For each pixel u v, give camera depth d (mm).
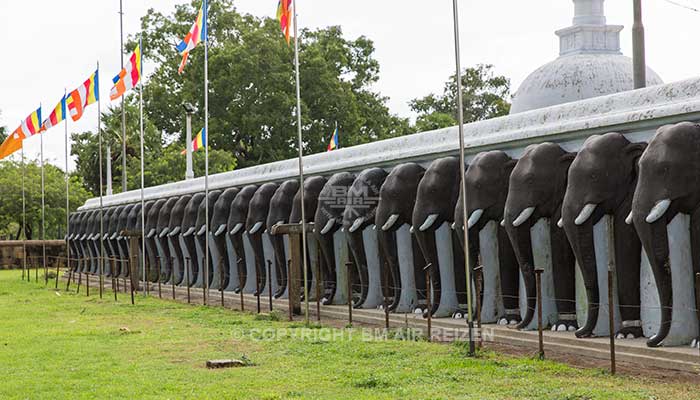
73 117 31594
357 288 22078
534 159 16047
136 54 28859
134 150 59625
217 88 51938
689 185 13227
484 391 11203
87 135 68375
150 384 12414
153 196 35688
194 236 30484
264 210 25844
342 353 14688
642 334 14422
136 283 30969
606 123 14953
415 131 55688
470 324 13984
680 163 13211
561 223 14969
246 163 54938
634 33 18766
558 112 16188
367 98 57156
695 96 13594
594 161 14617
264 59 51062
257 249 26094
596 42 20875
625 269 14516
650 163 13438
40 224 60844
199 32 25047
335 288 22234
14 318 22141
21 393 12070
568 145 16141
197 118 54062
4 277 42875
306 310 18859
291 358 14375
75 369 13883
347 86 53375
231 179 29312
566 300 15859
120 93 30062
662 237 13344
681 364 12398
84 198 60281
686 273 13445
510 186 16266
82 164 67125
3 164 60812
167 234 32375
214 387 12078
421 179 19266
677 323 13312
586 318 15258
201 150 52406
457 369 12703
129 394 11797
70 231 45938
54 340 17453
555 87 19938
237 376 12883
